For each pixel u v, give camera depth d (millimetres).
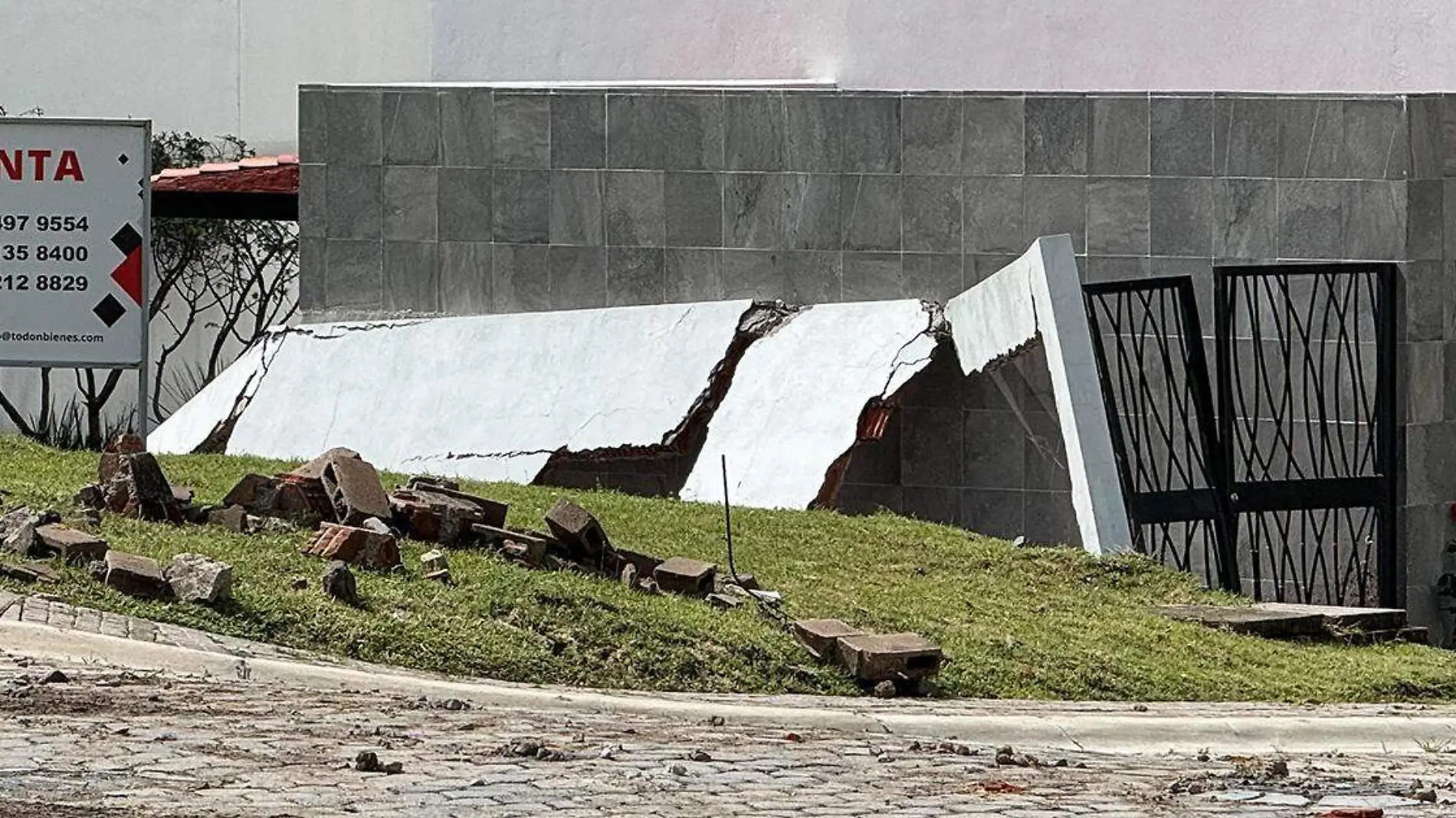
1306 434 41781
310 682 23172
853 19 51344
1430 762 23125
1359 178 41469
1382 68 44156
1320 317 41625
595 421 46469
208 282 65188
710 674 26531
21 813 15250
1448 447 41969
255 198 55938
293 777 17375
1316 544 41750
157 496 29844
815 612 30609
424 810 16328
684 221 47531
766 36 52812
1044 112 44000
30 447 39375
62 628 23375
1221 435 41125
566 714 22656
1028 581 35688
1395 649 33656
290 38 64812
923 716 24562
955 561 36281
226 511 29844
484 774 18016
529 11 56188
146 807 15836
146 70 66562
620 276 48125
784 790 17984
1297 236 41938
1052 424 44188
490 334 48875
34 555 26062
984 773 19734
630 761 19125
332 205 50719
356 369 49969
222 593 25266
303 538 29234
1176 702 28422
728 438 45188
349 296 50812
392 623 25844
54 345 33969
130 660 23031
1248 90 44812
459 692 23531
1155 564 37031
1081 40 47719
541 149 48688
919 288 45438
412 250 50062
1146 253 43219
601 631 26984
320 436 49344
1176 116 42875
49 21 67500
